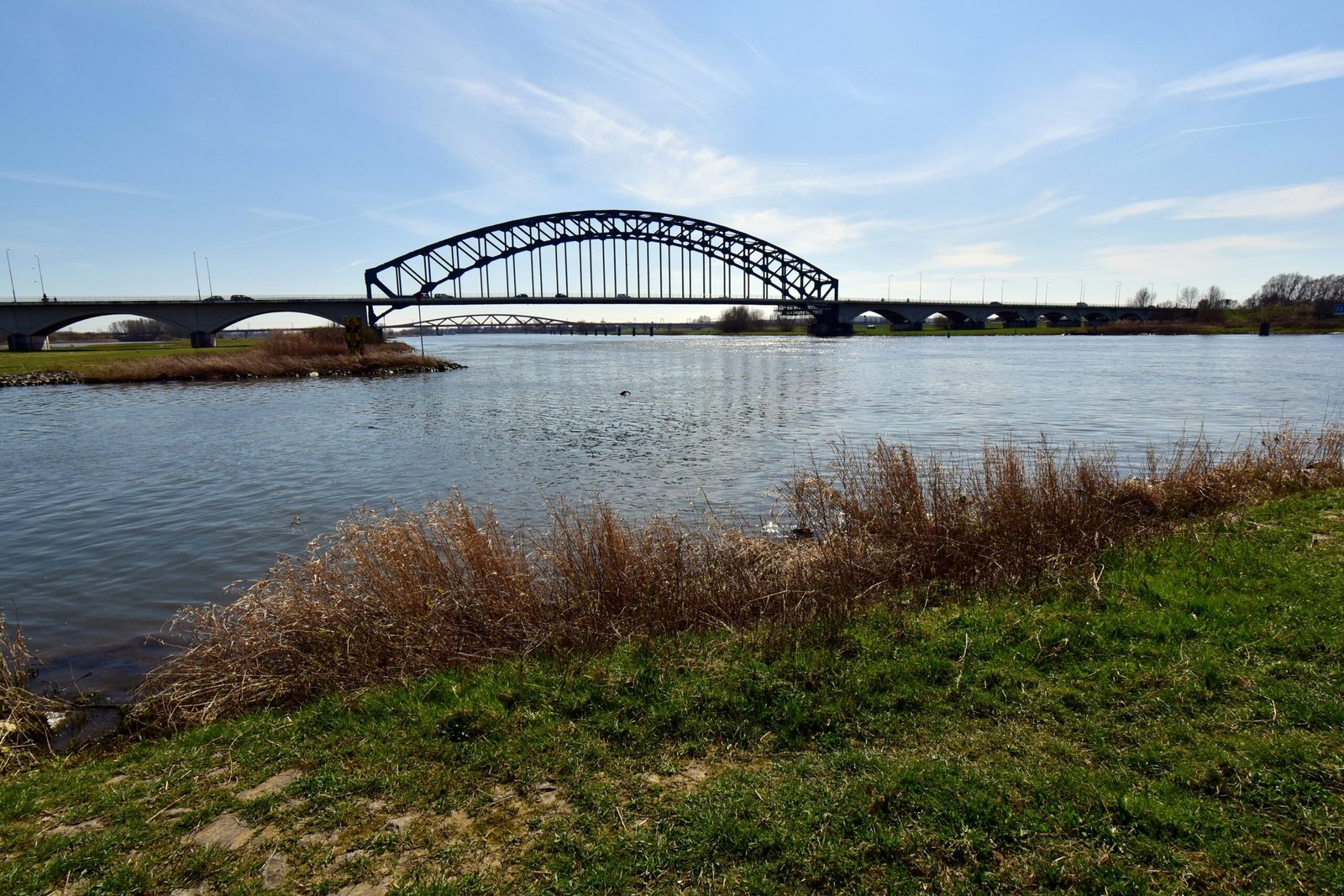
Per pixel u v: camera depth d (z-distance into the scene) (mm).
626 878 3219
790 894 3080
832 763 3973
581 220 122750
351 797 3988
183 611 8688
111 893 3309
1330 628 5055
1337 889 2891
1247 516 8484
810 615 6297
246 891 3285
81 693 6512
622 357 87125
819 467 16766
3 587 9945
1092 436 21469
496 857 3434
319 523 13219
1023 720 4301
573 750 4301
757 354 86250
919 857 3223
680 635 6180
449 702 4988
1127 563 6938
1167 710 4254
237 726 5082
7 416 30578
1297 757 3693
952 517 8430
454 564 7129
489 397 37531
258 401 36656
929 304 137125
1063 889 3021
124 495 15758
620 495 14672
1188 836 3225
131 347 91688
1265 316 133500
